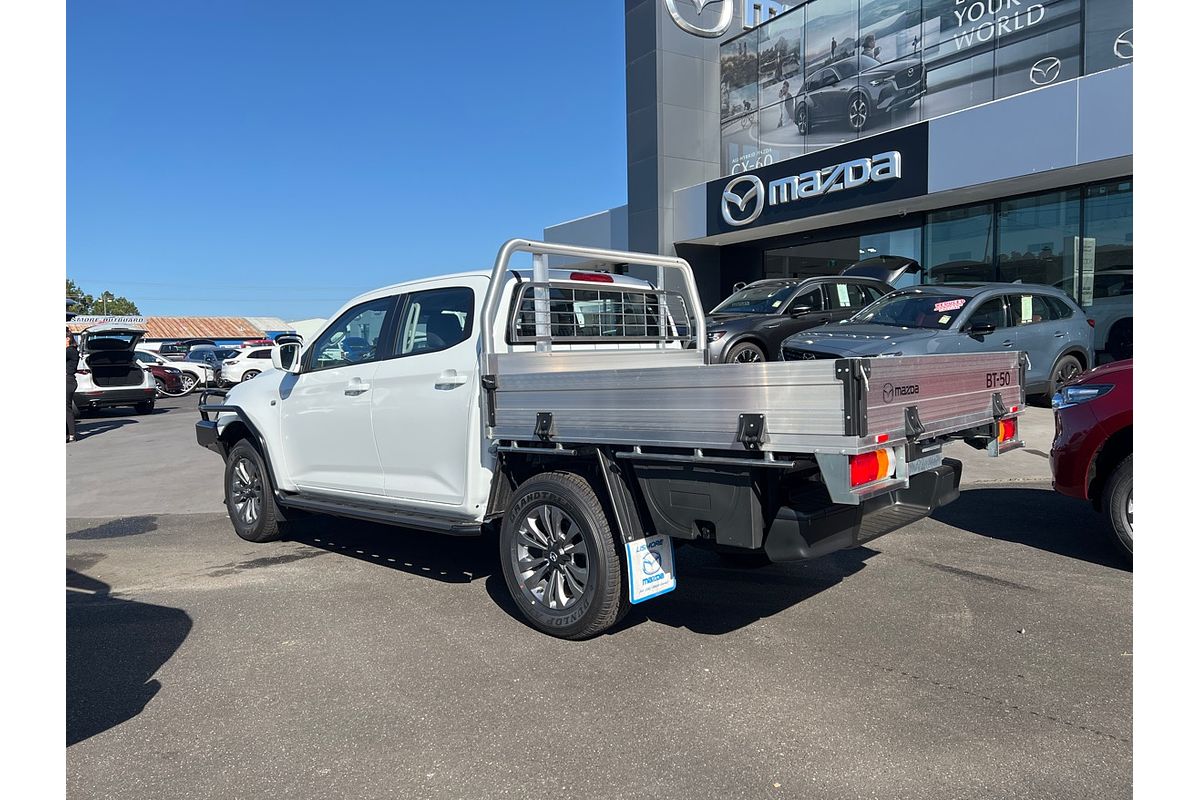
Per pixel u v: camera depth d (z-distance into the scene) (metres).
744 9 21.34
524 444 4.40
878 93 17.75
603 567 4.03
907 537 6.05
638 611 4.66
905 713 3.38
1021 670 3.75
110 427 16.22
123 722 3.46
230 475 6.67
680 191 20.44
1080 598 4.68
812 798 2.79
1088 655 3.90
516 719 3.40
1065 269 14.41
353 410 5.48
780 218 18.02
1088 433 5.17
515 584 4.43
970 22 16.05
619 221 22.86
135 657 4.17
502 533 4.49
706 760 3.05
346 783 2.96
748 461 3.43
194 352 29.09
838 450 3.13
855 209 16.58
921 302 10.70
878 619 4.44
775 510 3.58
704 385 3.53
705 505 3.68
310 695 3.68
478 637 4.32
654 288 5.58
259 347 25.98
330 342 5.84
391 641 4.30
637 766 3.02
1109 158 12.31
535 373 4.27
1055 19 14.76
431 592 5.11
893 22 17.34
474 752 3.15
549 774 2.98
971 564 5.38
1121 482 5.10
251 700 3.65
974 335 9.82
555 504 4.22
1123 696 3.47
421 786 2.92
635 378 3.77
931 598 4.75
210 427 6.87
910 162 15.30
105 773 3.05
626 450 3.96
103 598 5.18
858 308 13.40
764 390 3.34
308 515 7.59
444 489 4.89
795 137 19.45
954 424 3.82
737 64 20.72
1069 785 2.82
